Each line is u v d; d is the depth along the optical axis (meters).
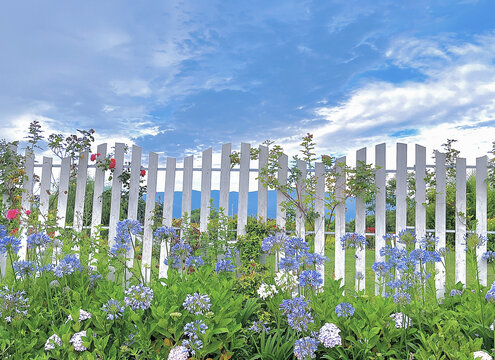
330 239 7.75
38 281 4.38
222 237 6.70
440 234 6.94
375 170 6.97
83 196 7.36
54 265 4.65
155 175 7.26
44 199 7.39
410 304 3.74
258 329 3.73
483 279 6.73
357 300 4.11
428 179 6.99
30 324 3.68
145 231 7.16
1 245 4.25
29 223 6.16
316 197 7.05
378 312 3.61
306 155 7.11
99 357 3.25
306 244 3.93
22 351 3.37
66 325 3.52
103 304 3.74
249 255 6.48
